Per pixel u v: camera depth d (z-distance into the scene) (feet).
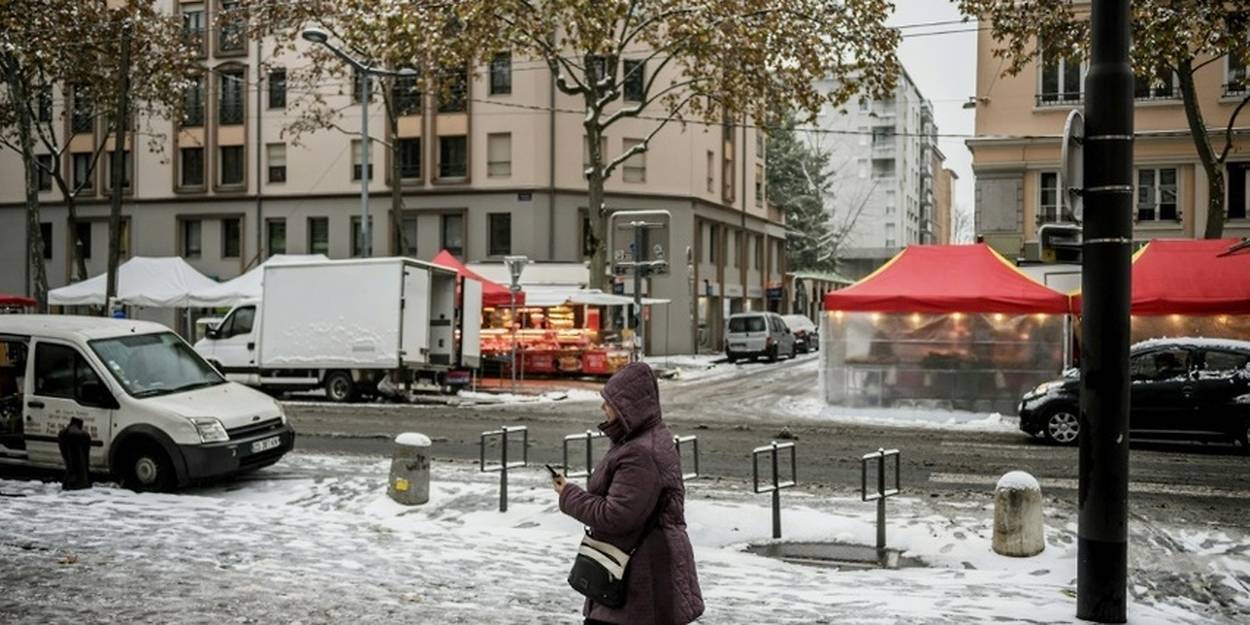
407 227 139.44
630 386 13.06
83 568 22.61
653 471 12.72
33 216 99.45
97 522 29.27
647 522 12.87
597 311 111.14
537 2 89.20
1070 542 31.55
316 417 65.26
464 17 80.02
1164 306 66.64
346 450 49.96
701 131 150.30
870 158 325.21
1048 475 44.16
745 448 52.01
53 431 38.58
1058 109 105.29
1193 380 50.65
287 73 142.41
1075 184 21.83
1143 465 46.52
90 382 38.42
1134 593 26.20
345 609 19.43
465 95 136.15
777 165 237.25
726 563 28.32
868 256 320.50
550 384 96.78
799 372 117.91
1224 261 68.33
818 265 237.66
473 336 81.25
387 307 74.79
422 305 76.13
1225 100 102.47
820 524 33.09
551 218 134.72
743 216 172.55
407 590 21.63
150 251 150.00
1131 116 21.58
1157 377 51.44
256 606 19.48
